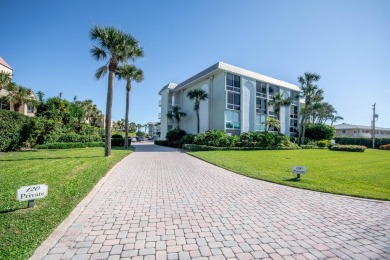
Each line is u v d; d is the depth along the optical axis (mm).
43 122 19172
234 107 27469
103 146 24172
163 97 39344
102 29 12711
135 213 4223
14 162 10109
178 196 5465
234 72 26938
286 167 10102
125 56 13562
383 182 7074
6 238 2904
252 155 15664
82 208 4418
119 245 2969
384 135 54719
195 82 31891
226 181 7270
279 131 29734
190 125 33750
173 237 3250
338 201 5180
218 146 21359
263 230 3570
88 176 7059
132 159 13211
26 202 4410
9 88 26656
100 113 54531
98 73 13492
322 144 29359
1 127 14805
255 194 5730
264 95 31203
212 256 2746
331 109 56219
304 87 31406
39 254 2654
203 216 4137
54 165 9258
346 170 9375
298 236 3381
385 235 3465
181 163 11641
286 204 4930
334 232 3547
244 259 2701
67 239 3082
